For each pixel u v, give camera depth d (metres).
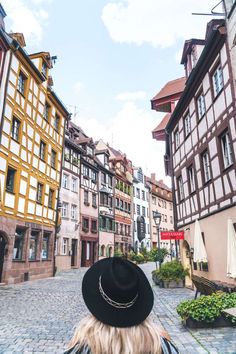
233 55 9.95
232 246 9.30
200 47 14.77
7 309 8.91
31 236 18.67
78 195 30.27
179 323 7.07
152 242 48.94
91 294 1.40
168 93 18.66
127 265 1.44
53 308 9.13
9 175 16.55
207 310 6.42
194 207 13.62
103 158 38.16
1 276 15.43
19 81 17.64
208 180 11.89
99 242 34.00
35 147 19.12
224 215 10.51
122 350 1.27
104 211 34.81
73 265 28.70
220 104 10.93
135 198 45.88
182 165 15.38
